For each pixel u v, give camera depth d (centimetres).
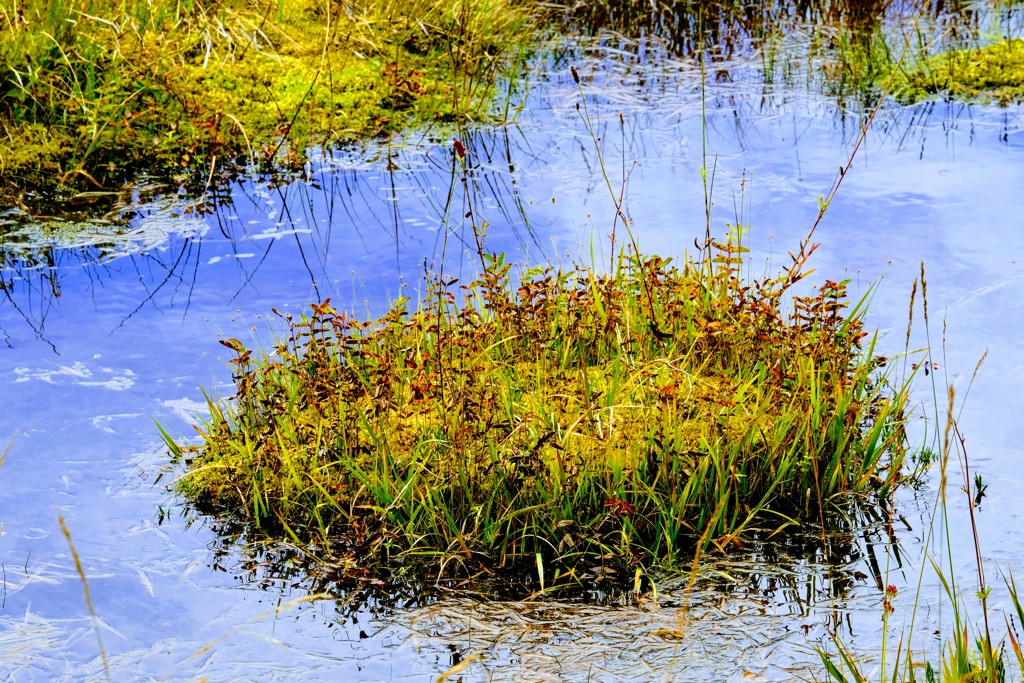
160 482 467
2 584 398
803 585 397
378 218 746
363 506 430
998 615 369
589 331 549
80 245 707
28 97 862
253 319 603
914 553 412
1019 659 313
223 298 631
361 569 411
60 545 423
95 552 420
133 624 379
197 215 757
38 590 395
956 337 559
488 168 846
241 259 684
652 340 545
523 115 969
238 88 941
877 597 386
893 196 743
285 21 1070
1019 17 1182
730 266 621
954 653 345
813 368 498
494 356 538
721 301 556
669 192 774
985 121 898
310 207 768
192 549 423
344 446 468
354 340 512
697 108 977
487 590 404
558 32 1195
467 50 1060
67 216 752
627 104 996
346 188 804
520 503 441
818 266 637
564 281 559
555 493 438
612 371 523
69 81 884
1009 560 400
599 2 1261
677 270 571
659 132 920
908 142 858
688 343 535
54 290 643
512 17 1123
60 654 362
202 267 673
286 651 365
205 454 481
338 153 872
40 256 691
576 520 435
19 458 480
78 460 480
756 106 972
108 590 397
